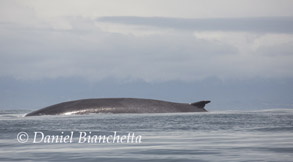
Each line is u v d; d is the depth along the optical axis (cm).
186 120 8812
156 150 4562
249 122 8138
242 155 4109
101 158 4069
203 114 10656
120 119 9212
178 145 4975
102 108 11869
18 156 4206
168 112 12375
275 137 5638
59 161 3922
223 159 3909
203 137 5841
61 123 8206
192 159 3947
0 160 3981
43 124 7975
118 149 4666
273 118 9006
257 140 5328
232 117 9406
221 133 6372
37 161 3922
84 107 11806
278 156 4006
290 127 7006
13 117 10938
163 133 6469
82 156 4184
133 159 4000
